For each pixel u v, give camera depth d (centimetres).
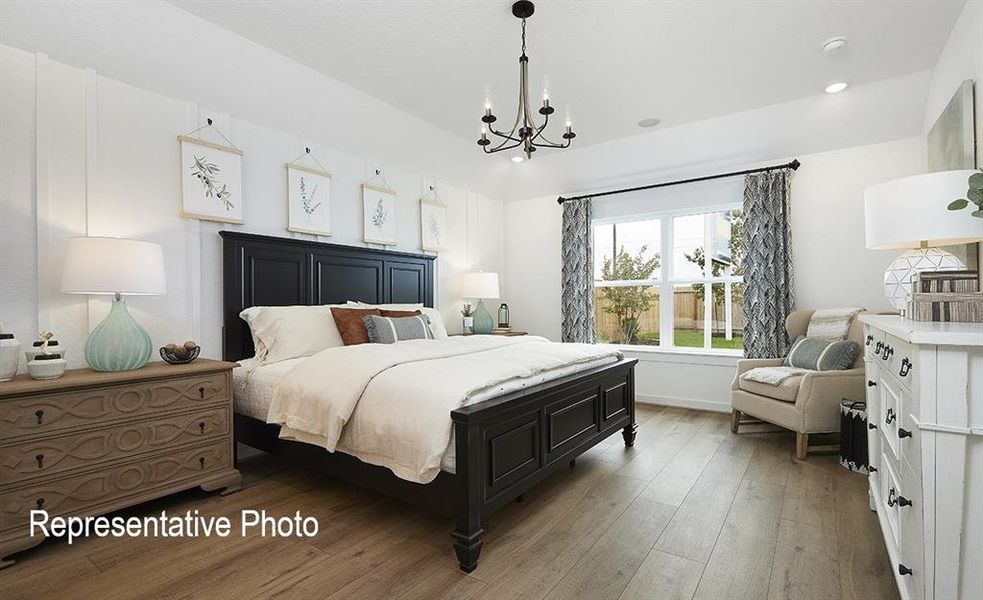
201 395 247
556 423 250
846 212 384
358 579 178
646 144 439
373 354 244
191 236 294
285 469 299
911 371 130
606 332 529
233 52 276
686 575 179
